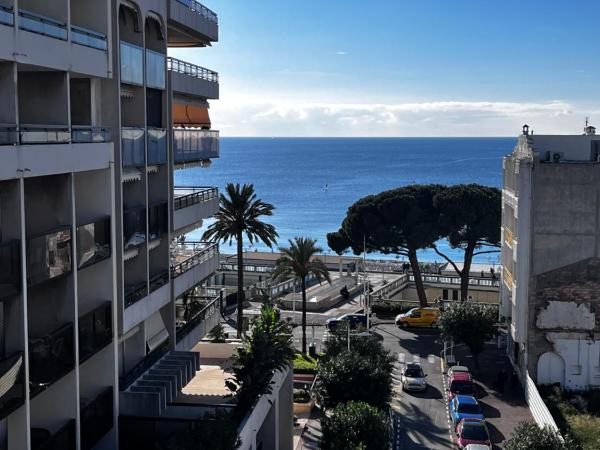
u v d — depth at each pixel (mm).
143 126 27156
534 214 45094
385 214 64688
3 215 17812
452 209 62594
